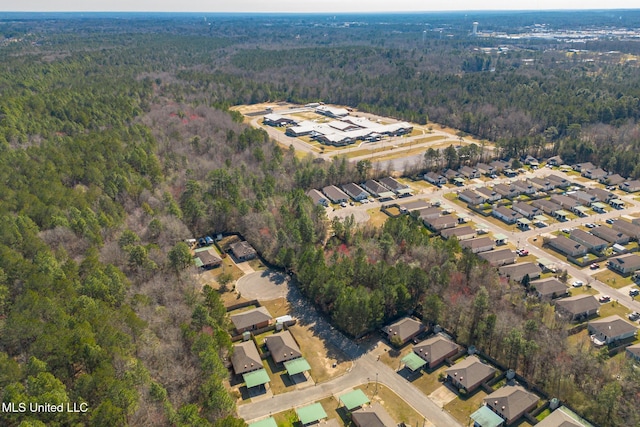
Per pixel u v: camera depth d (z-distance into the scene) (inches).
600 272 5438.0
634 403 3383.4
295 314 4719.5
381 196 7564.0
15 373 3021.7
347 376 3924.7
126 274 4805.6
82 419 2874.0
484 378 3784.5
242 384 3836.1
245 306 4859.7
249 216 6092.5
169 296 4498.0
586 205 7283.5
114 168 6545.3
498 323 4077.3
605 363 3779.5
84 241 4901.6
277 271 5467.5
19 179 5797.2
